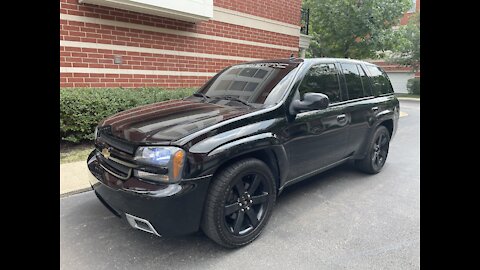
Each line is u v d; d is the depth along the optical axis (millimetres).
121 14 6473
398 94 25703
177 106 3330
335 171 5070
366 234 3086
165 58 7352
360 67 4637
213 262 2604
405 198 3975
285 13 10242
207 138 2531
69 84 5965
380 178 4742
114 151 2660
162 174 2375
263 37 9625
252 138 2771
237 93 3533
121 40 6555
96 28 6168
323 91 3764
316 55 15781
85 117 5445
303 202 3814
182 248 2799
